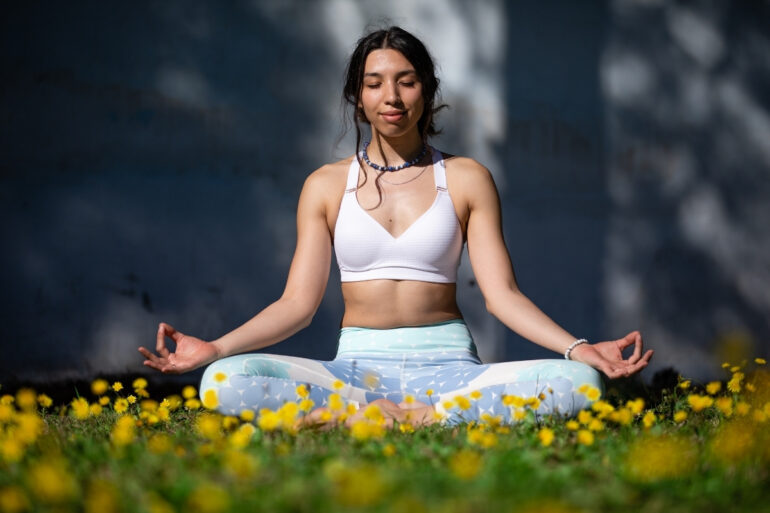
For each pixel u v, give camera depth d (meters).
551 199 6.56
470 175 3.77
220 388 3.17
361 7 6.42
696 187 6.74
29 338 6.12
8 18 6.18
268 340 3.56
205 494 2.02
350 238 3.69
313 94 6.38
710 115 6.76
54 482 2.04
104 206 6.21
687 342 6.68
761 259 6.80
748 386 3.77
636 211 6.66
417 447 2.64
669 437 2.85
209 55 6.32
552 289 6.54
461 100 6.49
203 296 6.25
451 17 6.49
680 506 2.13
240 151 6.32
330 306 6.40
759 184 6.81
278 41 6.37
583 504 2.08
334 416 3.09
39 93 6.20
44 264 6.16
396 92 3.62
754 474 2.45
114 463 2.47
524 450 2.59
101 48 6.25
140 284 6.21
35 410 3.86
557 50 6.60
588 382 3.15
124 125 6.25
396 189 3.74
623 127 6.66
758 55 6.82
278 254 6.33
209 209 6.29
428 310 3.65
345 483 2.04
